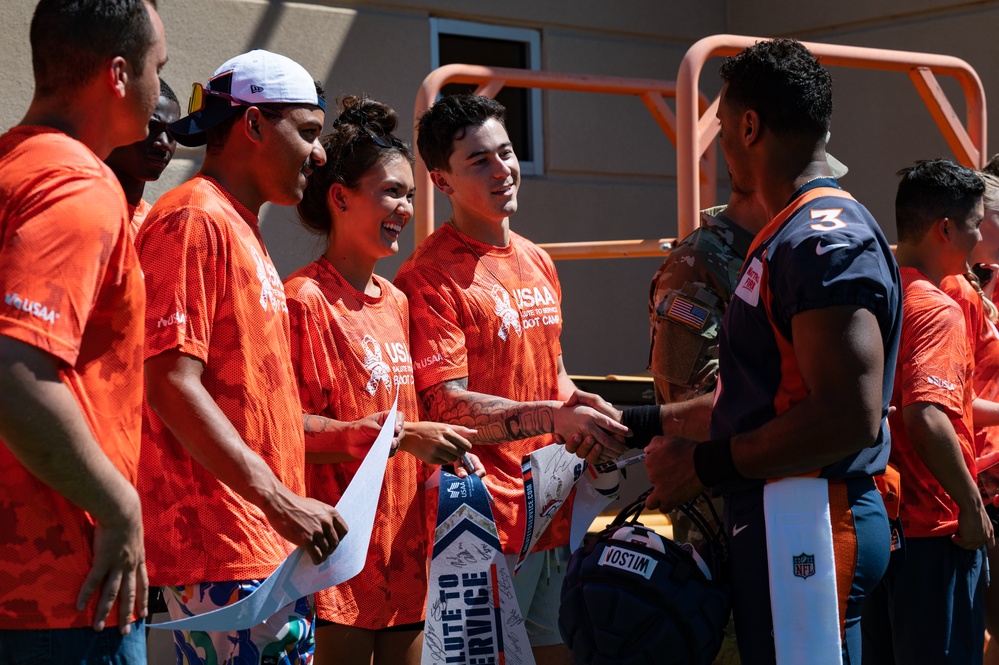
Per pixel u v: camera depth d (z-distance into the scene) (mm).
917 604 2955
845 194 2107
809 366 1943
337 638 2631
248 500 2047
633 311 5852
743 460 2057
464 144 2943
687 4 6070
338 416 2645
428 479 2812
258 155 2271
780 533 2043
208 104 2264
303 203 2775
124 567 1718
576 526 2910
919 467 2930
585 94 5664
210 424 2027
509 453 2955
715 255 2672
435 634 2713
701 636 2123
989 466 3299
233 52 4570
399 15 5062
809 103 2125
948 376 2799
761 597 2090
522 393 3006
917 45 5793
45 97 1752
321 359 2629
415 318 2918
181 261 2068
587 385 4145
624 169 5820
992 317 3506
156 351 2029
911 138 5805
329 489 2676
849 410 1901
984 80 5633
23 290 1551
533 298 3061
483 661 2738
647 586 2131
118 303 1729
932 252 3119
